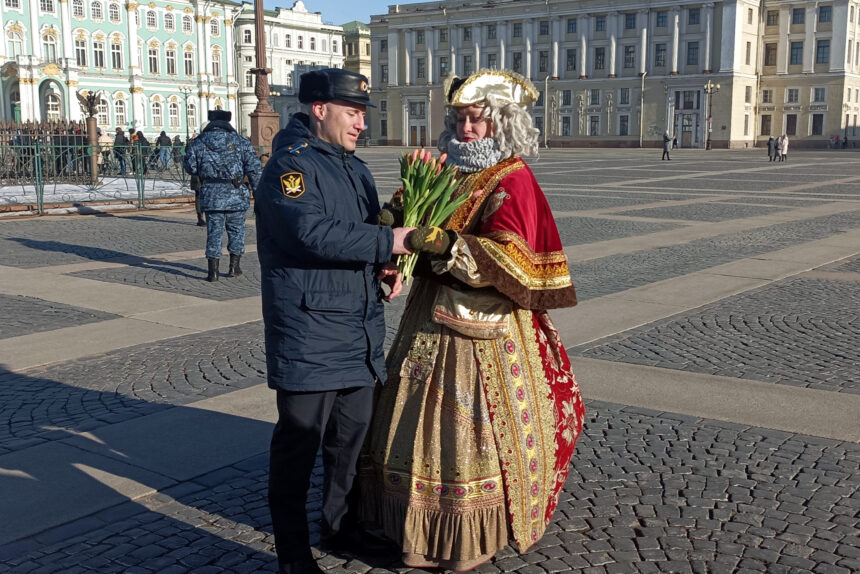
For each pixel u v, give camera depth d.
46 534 3.37
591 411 4.80
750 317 7.16
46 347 6.22
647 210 16.44
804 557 3.15
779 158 44.91
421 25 83.00
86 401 5.01
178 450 4.24
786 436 4.41
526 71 77.69
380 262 2.72
